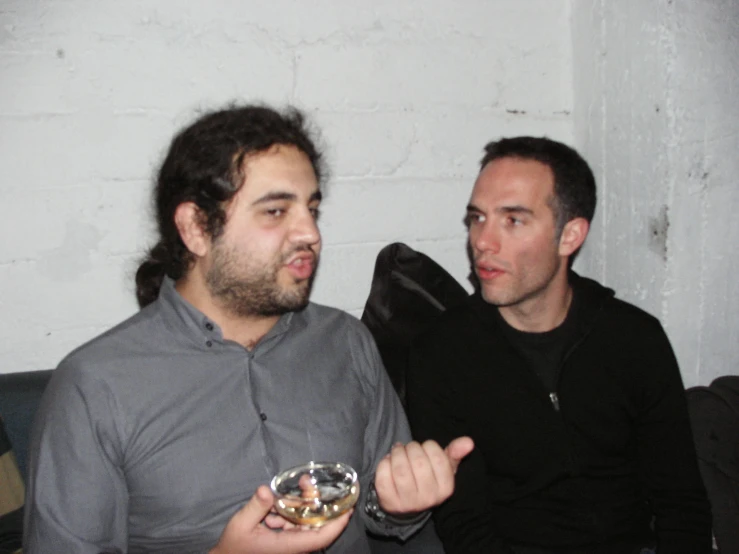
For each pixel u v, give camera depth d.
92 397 1.15
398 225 1.94
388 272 1.79
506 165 1.48
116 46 1.61
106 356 1.19
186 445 1.18
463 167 1.98
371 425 1.42
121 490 1.16
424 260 1.82
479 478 1.48
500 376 1.49
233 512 1.19
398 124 1.90
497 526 1.49
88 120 1.61
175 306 1.26
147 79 1.64
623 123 1.87
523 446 1.47
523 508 1.48
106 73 1.61
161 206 1.32
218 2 1.68
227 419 1.22
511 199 1.45
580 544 1.45
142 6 1.62
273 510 1.10
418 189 1.94
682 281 1.82
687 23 1.71
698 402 1.63
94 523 1.11
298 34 1.76
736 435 1.56
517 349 1.50
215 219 1.19
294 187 1.21
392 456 1.15
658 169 1.78
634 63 1.81
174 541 1.17
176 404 1.20
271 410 1.26
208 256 1.23
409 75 1.89
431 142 1.94
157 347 1.23
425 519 1.36
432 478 1.12
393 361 1.70
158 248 1.37
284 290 1.21
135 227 1.67
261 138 1.20
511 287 1.46
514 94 2.00
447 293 1.79
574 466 1.45
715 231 1.83
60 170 1.60
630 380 1.49
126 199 1.66
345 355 1.41
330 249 1.88
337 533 1.05
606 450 1.48
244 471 1.20
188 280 1.29
